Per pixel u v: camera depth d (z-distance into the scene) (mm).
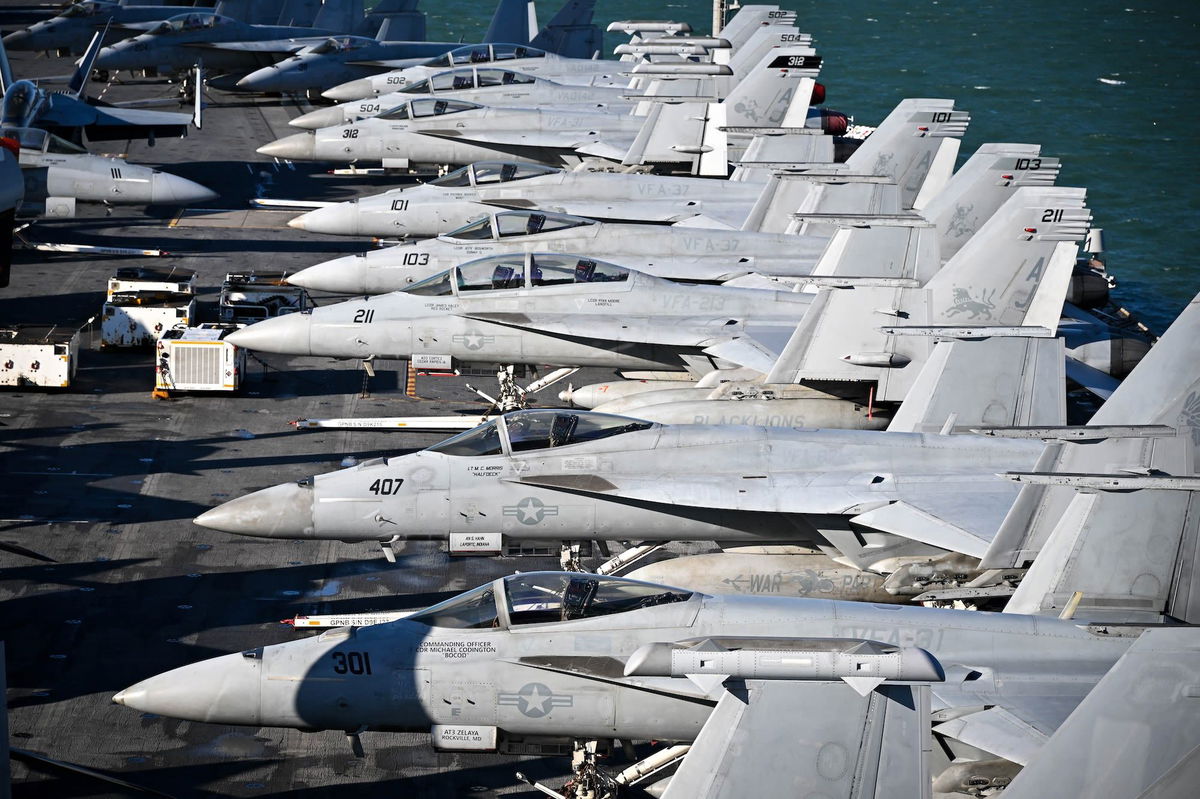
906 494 71438
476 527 74562
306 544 85812
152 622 74812
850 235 90625
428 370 103062
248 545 85250
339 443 102750
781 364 87750
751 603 57312
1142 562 54344
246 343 103438
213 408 109000
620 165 162000
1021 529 63562
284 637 73562
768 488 71938
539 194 137125
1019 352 76000
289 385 115438
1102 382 107500
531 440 74812
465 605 59000
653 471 73625
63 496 90750
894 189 110812
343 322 102500
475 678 57031
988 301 86438
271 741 64625
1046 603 55875
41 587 78062
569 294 102500
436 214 136750
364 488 74500
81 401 108688
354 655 57625
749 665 39250
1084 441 56000
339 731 61031
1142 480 49938
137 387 112625
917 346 87062
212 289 135750
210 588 79188
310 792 60531
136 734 64250
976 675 53844
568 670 56250
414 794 60906
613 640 56938
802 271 116125
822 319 87000
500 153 175250
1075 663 54406
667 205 136250
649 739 57562
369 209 137000
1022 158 104938
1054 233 85000
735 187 138000
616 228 118438
